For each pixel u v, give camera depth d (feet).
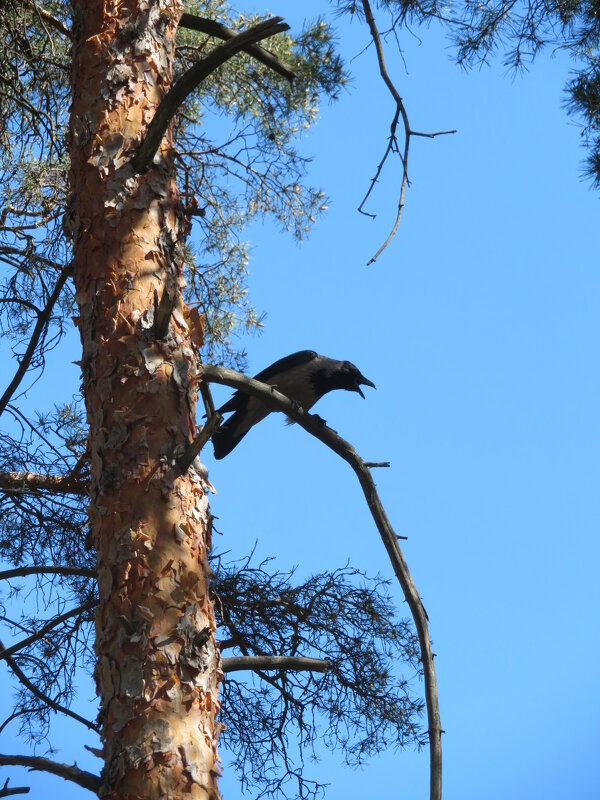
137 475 21.35
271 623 33.42
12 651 28.14
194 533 21.38
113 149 24.29
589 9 37.91
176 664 19.90
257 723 33.94
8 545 34.71
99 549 21.21
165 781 18.83
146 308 22.93
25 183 34.88
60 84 37.06
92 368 22.63
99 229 23.70
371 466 27.86
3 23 33.76
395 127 25.57
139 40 25.41
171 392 22.36
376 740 33.37
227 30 27.96
